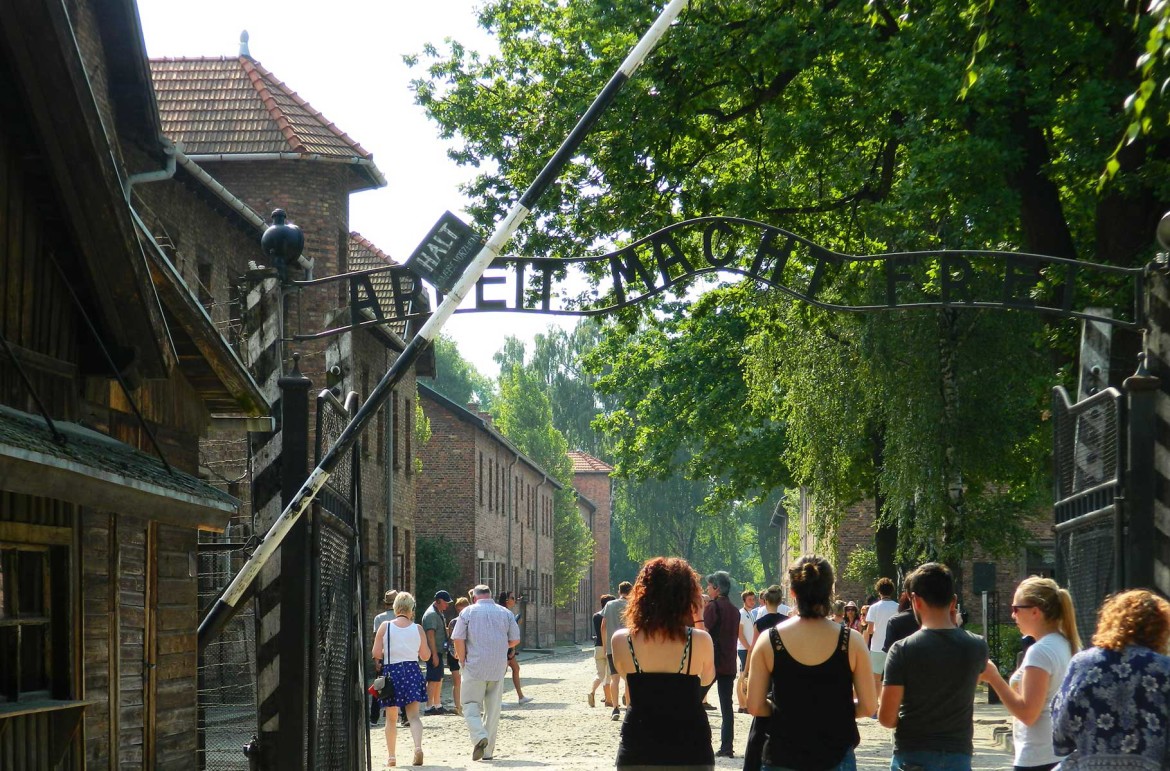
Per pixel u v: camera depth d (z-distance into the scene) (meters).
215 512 9.72
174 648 12.20
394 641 18.53
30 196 9.34
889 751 19.89
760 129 23.77
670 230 11.18
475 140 26.08
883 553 36.09
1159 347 9.59
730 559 124.94
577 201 24.48
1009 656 33.84
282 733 9.95
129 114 22.59
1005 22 18.75
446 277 10.05
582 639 113.44
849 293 25.28
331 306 34.78
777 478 45.25
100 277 9.57
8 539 8.88
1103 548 9.70
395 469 46.53
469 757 19.56
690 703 8.66
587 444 122.19
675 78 23.14
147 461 9.87
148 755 11.47
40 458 7.14
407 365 9.98
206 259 27.69
